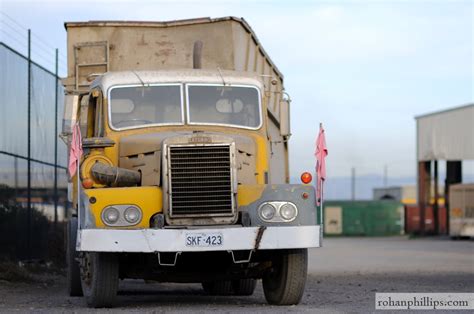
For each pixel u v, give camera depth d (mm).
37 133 43969
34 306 24828
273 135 28312
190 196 22422
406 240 116500
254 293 31609
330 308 23172
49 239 46281
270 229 22062
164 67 31562
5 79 38500
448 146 124250
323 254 72562
